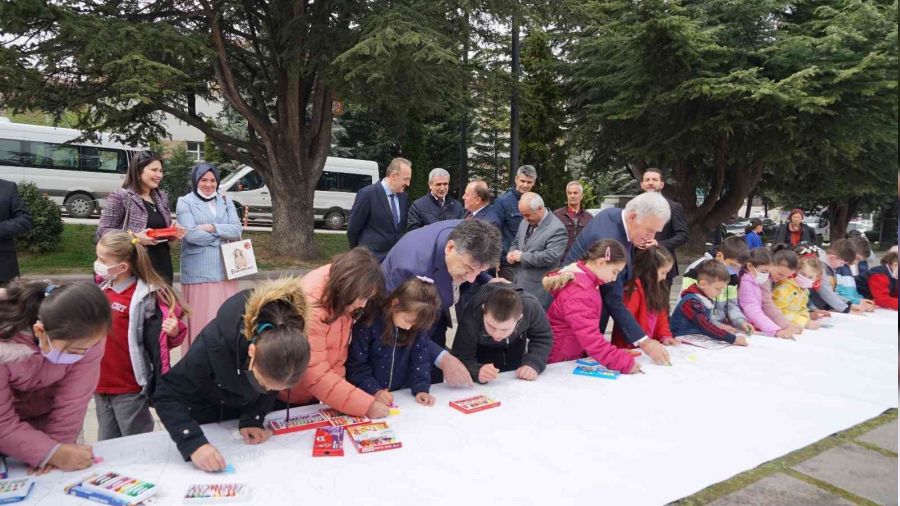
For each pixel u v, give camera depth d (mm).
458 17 10180
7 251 4070
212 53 9523
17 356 1742
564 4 11094
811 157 13922
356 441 2074
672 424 2402
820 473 2111
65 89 10047
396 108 11078
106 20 8758
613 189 30797
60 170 15422
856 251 5875
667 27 12359
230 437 2143
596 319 3123
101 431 2803
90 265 11125
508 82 11516
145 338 2662
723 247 4277
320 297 2293
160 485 1761
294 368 1754
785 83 11953
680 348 3637
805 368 3270
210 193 4387
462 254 2545
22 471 1833
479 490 1788
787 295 4414
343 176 19344
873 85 11984
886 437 2408
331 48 10164
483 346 3172
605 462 2023
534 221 4953
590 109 15812
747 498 1911
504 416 2412
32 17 8312
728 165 16438
